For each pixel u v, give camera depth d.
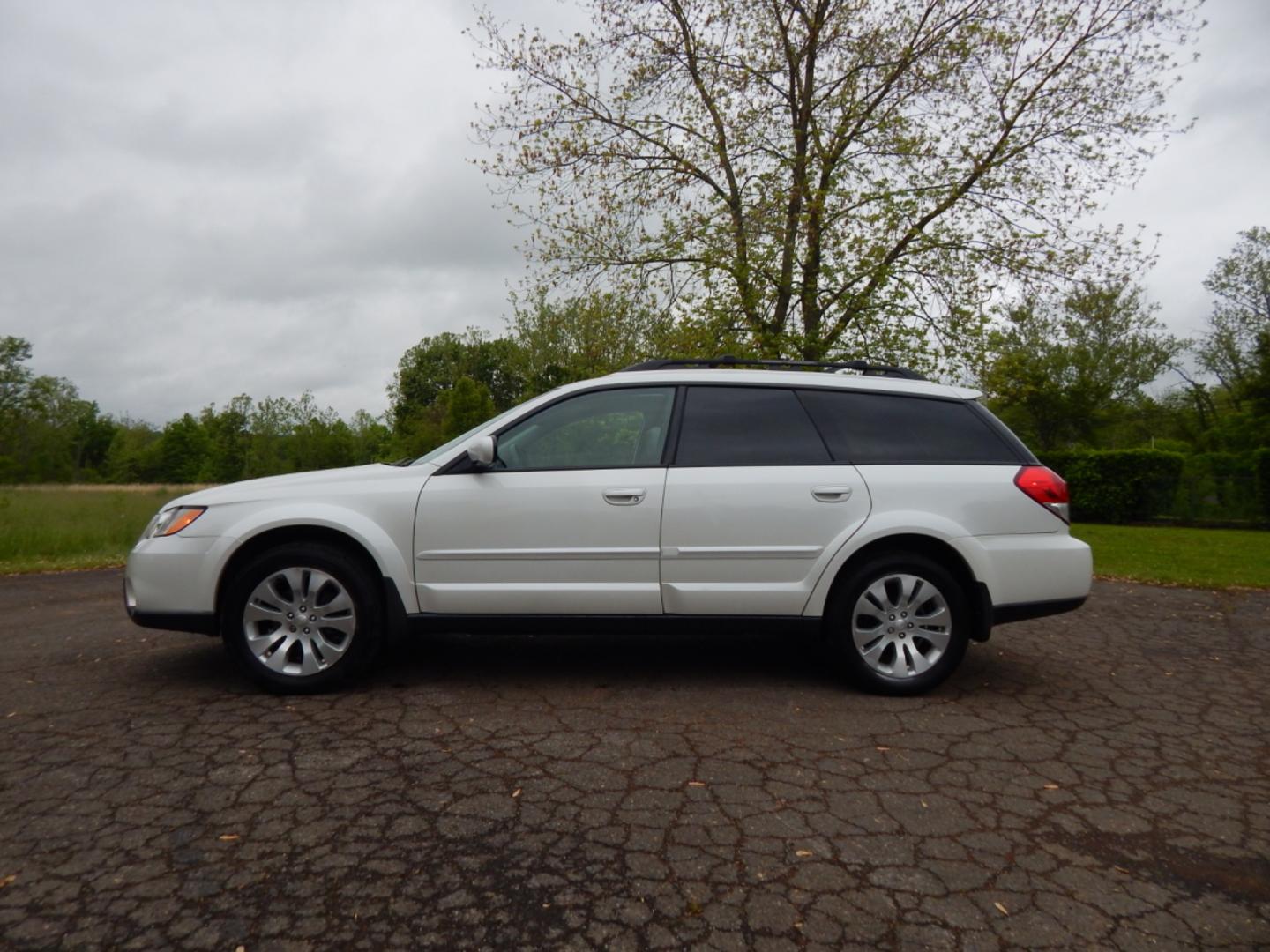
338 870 2.77
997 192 16.05
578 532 4.65
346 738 3.96
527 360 29.42
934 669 4.74
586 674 5.11
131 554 4.67
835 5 15.72
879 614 4.75
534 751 3.83
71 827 3.05
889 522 4.70
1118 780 3.66
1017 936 2.48
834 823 3.17
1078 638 6.62
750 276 15.18
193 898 2.59
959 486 4.80
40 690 4.72
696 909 2.58
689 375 5.07
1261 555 13.94
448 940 2.40
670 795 3.39
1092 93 15.27
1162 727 4.39
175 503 4.73
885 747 3.97
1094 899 2.69
